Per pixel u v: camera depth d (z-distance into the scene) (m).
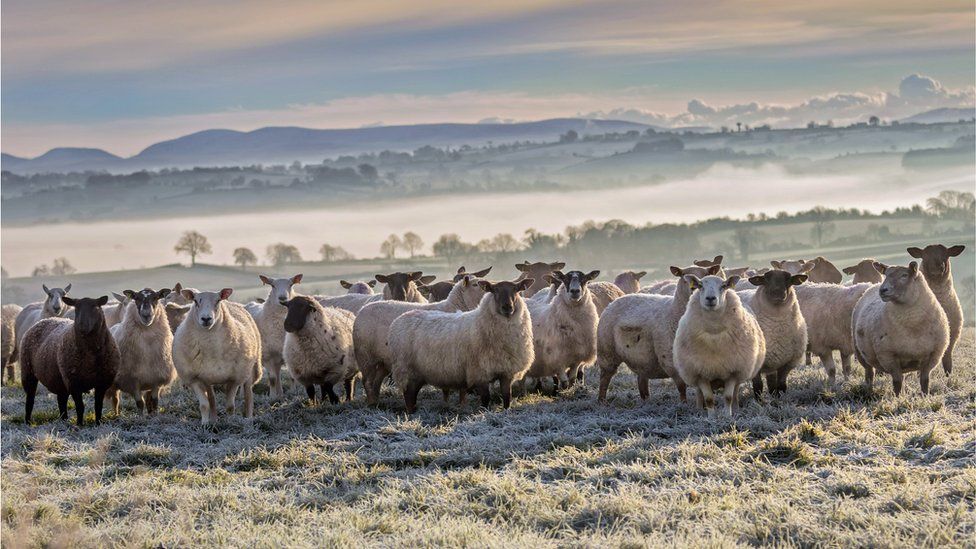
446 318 16.69
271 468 12.72
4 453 14.27
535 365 18.03
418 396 18.61
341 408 17.25
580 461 11.96
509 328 16.02
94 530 9.70
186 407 18.36
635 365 16.52
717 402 15.77
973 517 8.81
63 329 17.38
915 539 8.38
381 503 10.34
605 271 159.12
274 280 19.83
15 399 20.67
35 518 10.18
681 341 14.57
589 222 188.88
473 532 9.04
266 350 19.69
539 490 10.55
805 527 8.86
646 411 15.38
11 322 25.80
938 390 16.14
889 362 15.99
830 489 10.16
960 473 10.42
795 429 12.82
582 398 17.70
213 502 10.78
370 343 17.77
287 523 9.90
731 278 14.25
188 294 17.67
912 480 10.31
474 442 13.34
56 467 13.39
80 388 16.69
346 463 12.45
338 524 9.71
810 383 17.52
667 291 21.38
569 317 17.91
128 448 13.93
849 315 17.78
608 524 9.40
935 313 15.61
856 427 13.08
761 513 9.38
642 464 11.64
